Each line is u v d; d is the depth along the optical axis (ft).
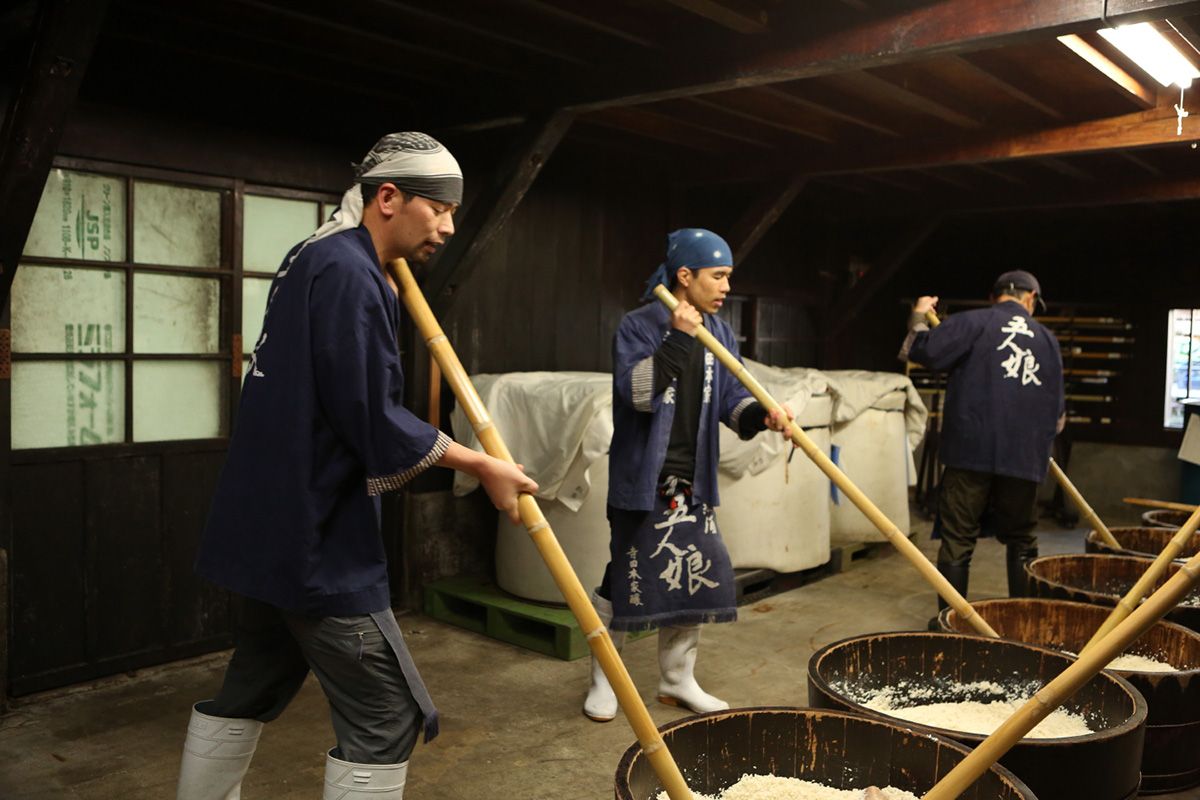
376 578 5.75
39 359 10.26
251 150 11.71
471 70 12.57
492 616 12.72
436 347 6.09
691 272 9.43
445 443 5.64
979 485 13.28
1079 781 5.94
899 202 21.77
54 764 8.71
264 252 12.20
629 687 5.51
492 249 14.74
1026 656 7.77
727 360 8.95
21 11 8.72
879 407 16.88
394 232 5.97
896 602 14.61
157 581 11.18
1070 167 17.61
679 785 5.47
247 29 10.64
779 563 14.47
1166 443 23.98
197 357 11.51
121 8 10.11
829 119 15.89
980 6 8.83
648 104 14.39
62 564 10.38
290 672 6.27
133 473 10.92
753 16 9.86
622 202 17.02
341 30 10.66
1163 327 23.93
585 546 12.22
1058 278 25.25
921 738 6.04
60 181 10.32
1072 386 24.82
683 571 9.54
